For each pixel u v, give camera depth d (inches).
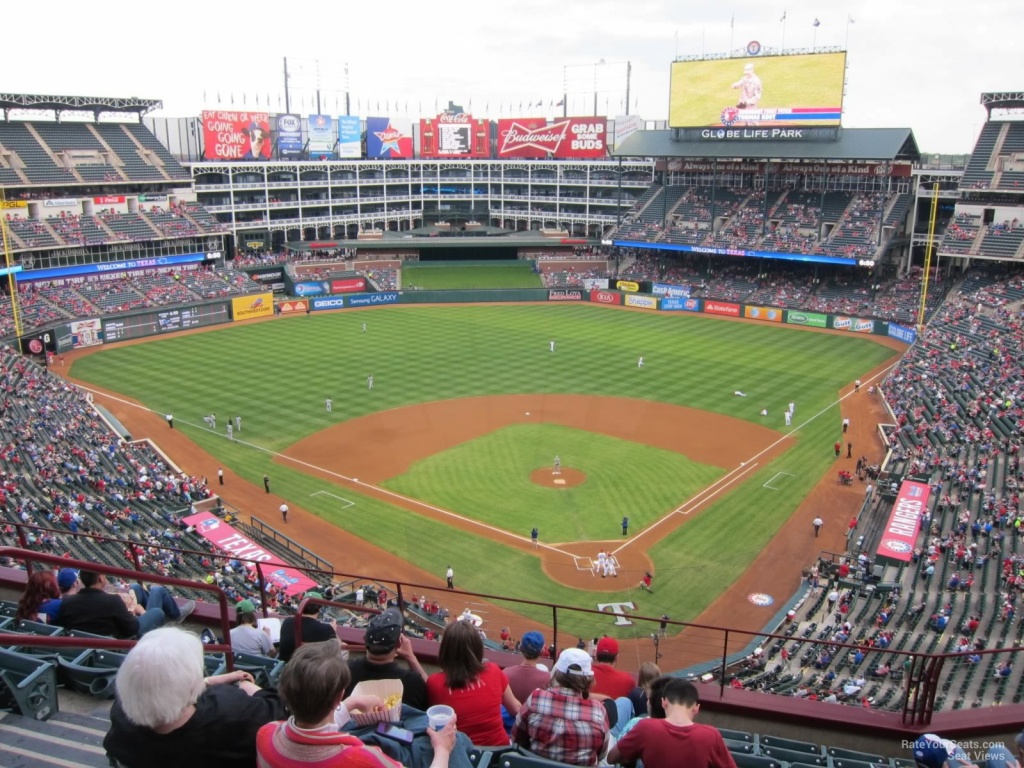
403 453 2224.4
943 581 1448.1
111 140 4101.9
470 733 317.7
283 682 219.5
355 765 217.0
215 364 3083.2
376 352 3265.3
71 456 1990.7
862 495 1953.7
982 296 3287.4
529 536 1748.3
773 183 4451.3
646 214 4571.9
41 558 285.6
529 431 2391.7
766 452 2239.2
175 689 224.5
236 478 2064.5
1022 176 3437.5
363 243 4655.5
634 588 1540.4
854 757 432.1
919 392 2524.6
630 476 2069.4
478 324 3796.8
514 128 5128.0
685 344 3432.6
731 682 1161.4
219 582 1421.0
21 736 304.2
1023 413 2095.2
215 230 4215.1
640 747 287.1
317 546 1710.1
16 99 3779.5
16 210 3631.9
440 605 1471.5
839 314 3686.0
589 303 4328.3
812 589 1517.0
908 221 4003.4
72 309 3408.0
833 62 3737.7
